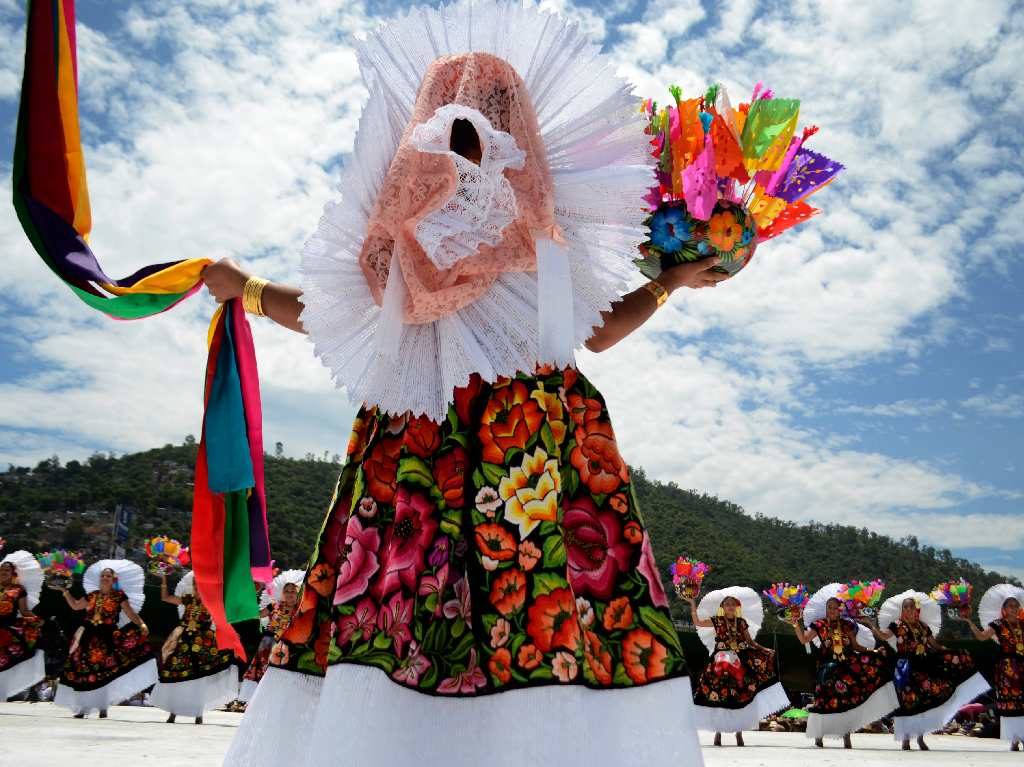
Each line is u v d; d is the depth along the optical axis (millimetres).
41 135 2051
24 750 3951
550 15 1867
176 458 120125
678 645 1685
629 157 1890
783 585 10695
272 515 85875
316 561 1756
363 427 1864
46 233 2021
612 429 1832
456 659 1558
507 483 1666
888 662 9922
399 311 1711
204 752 4543
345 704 1489
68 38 2102
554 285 1751
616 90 1868
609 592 1691
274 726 1631
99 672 9586
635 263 2197
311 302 1756
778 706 10102
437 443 1722
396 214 1715
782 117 2309
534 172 1785
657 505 160125
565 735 1476
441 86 1814
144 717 10680
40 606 19094
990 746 11219
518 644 1546
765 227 2340
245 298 2008
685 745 1599
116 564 10375
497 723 1492
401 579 1597
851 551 166250
